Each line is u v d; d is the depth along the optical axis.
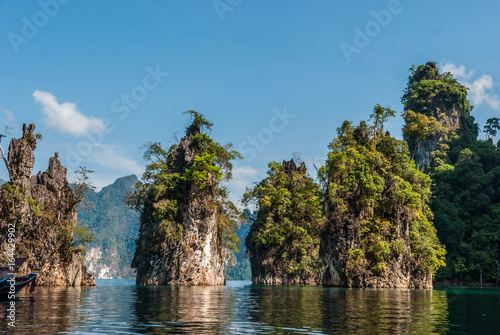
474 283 118.81
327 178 82.38
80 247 72.62
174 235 81.62
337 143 87.31
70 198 74.25
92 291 53.31
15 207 65.06
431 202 134.62
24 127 71.81
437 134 165.12
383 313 27.58
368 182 75.75
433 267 81.62
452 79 180.38
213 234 84.81
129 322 22.17
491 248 121.38
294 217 114.31
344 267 74.25
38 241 67.12
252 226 123.44
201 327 20.56
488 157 144.62
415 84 182.62
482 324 22.61
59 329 19.44
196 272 81.12
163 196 85.94
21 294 43.97
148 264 85.00
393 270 72.94
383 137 87.69
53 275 68.19
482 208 133.12
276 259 112.25
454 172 142.50
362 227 74.75
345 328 20.55
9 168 68.94
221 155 89.75
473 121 180.00
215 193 91.19
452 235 126.19
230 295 47.44
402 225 77.12
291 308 30.83
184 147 90.94
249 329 20.05
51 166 73.69
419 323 22.66
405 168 84.88
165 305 32.78
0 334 18.03
